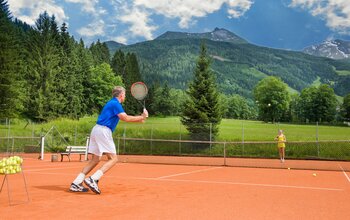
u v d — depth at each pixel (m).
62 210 5.09
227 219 4.74
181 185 8.38
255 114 150.50
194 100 33.66
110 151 6.77
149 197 6.39
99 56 106.69
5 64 43.59
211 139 29.02
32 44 58.91
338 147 26.16
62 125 36.84
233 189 7.79
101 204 5.59
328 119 111.88
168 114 110.06
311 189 8.01
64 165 15.52
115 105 6.80
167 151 29.17
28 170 12.48
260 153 27.58
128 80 97.88
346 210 5.49
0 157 20.52
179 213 5.03
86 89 78.12
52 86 57.00
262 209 5.46
